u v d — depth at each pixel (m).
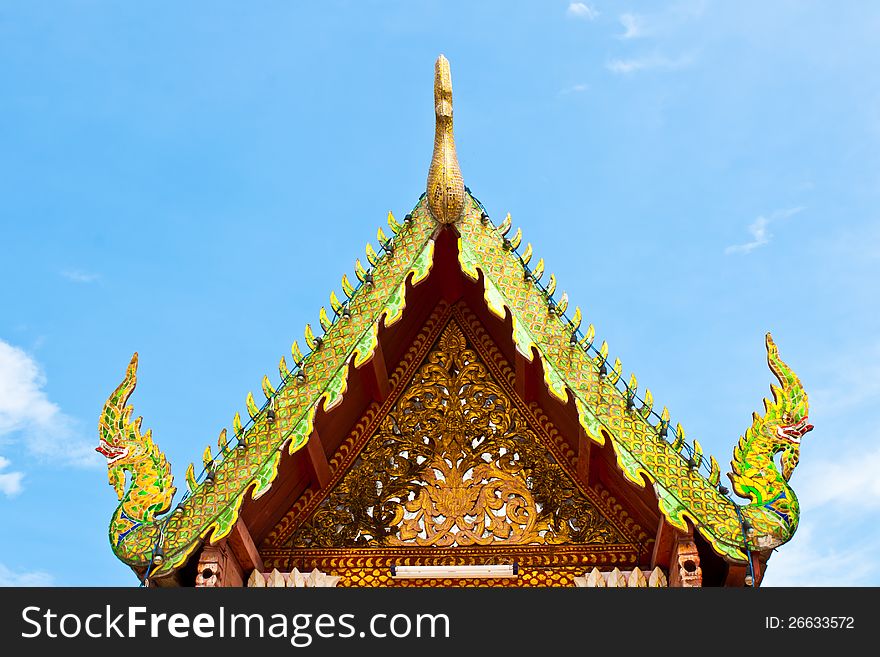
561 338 11.20
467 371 12.88
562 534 12.09
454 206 11.60
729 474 10.59
